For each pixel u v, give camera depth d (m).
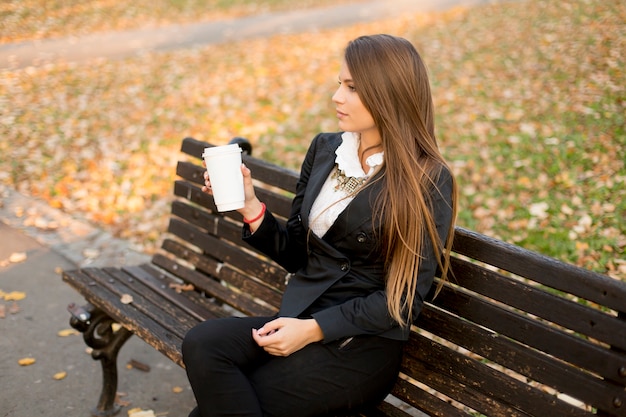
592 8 9.66
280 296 2.86
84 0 14.14
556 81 7.07
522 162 5.40
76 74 9.27
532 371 2.07
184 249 3.33
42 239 4.94
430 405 2.30
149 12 13.98
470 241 2.21
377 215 2.18
